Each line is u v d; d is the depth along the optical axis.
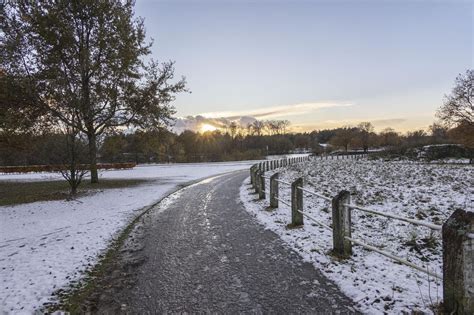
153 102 19.91
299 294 4.11
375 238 6.46
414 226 7.06
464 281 3.08
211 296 4.15
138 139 21.88
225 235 7.15
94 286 4.65
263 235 7.04
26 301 4.22
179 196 13.98
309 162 42.09
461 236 3.10
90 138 19.52
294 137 139.25
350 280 4.43
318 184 15.30
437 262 5.09
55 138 15.01
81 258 5.92
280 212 9.38
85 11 17.80
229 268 5.11
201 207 10.92
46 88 15.72
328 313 3.61
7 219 9.90
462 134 36.62
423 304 3.62
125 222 8.93
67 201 13.09
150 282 4.70
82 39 18.05
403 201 10.00
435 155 44.84
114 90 18.64
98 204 12.23
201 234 7.32
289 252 5.78
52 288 4.61
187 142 77.25
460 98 36.47
